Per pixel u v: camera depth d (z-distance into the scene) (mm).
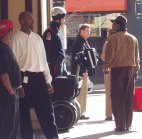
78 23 24656
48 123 9648
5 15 11305
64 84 11180
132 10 24938
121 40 11273
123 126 11562
